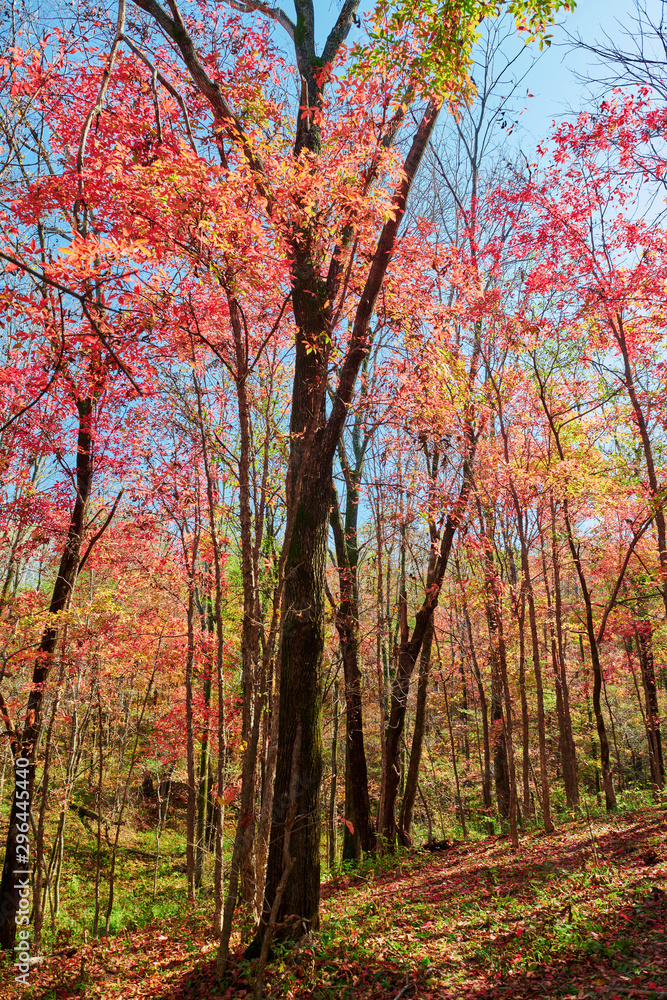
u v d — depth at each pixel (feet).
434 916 26.78
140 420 37.40
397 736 52.03
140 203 18.80
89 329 24.13
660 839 31.78
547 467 46.47
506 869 34.53
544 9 22.44
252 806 23.97
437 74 24.09
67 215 24.72
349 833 50.49
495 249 46.83
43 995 25.50
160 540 43.93
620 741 97.71
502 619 52.01
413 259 34.96
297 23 31.22
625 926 20.66
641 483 51.72
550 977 18.13
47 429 35.27
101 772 47.55
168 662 46.42
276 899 18.11
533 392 55.83
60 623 36.01
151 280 21.35
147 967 27.20
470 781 90.38
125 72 27.12
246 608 27.27
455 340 44.19
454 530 48.47
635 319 46.98
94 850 65.57
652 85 20.12
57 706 38.60
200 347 30.35
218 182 19.51
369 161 24.45
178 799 84.53
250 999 18.89
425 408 39.70
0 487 36.17
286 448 38.91
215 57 29.45
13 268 25.16
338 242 25.54
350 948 22.74
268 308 28.50
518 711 72.54
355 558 51.37
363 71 23.75
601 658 77.46
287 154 26.40
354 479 52.47
